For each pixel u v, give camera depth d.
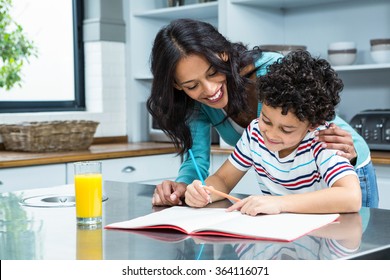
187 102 1.99
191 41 1.70
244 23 3.88
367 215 1.50
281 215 1.46
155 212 1.60
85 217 1.48
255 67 1.94
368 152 1.96
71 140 3.66
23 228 1.44
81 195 1.47
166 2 4.56
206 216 1.47
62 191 2.04
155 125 4.40
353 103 3.88
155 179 3.92
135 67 4.46
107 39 4.32
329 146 1.63
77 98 4.39
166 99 1.86
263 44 4.01
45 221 1.53
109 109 4.38
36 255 1.18
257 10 3.96
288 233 1.27
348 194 1.51
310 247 1.18
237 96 1.85
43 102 4.18
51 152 3.58
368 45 3.79
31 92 4.15
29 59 4.12
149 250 1.19
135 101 4.46
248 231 1.29
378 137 3.31
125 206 1.74
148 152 3.84
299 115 1.48
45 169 3.31
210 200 1.65
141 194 1.94
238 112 1.92
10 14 4.01
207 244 1.23
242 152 1.82
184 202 1.79
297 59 1.54
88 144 3.79
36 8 4.15
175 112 1.97
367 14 3.78
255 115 2.00
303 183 1.70
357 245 1.19
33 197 1.91
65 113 4.14
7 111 3.96
